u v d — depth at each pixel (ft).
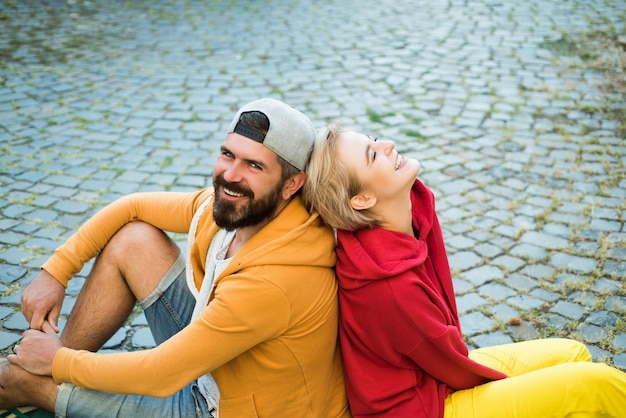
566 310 10.00
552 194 13.50
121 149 15.23
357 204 5.90
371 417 6.17
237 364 5.91
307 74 20.57
